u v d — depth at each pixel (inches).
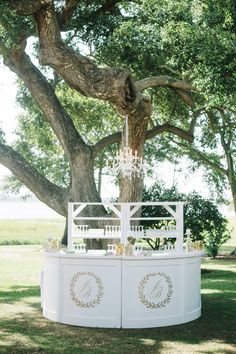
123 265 361.4
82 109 924.6
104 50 631.2
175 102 765.9
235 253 967.6
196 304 394.0
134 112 521.3
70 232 433.1
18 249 1047.0
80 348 301.4
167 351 295.4
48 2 441.4
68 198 609.0
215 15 493.4
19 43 568.1
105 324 360.2
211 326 363.9
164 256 366.3
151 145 1093.1
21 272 674.8
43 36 463.2
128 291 360.5
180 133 702.5
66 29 613.9
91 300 364.2
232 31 493.7
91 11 615.8
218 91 479.2
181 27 516.4
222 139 952.3
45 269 399.2
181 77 642.8
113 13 634.2
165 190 693.9
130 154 423.5
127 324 358.6
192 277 389.1
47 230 1749.5
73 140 618.5
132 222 573.6
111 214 581.9
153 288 362.6
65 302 373.4
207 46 477.1
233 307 433.7
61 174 1216.2
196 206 705.6
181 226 410.3
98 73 469.7
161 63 625.3
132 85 492.7
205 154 1070.4
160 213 666.8
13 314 403.2
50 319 384.8
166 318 366.3
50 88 632.4
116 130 1056.2
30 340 320.2
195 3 527.2
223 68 471.8
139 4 611.8
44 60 474.3
